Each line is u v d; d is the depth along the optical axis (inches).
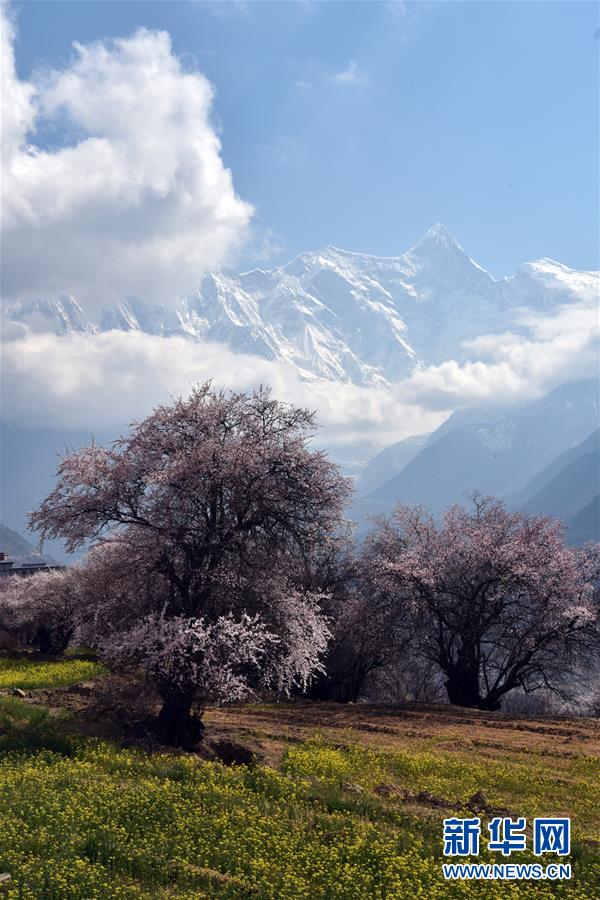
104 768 826.8
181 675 990.4
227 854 556.7
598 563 1785.2
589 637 1697.8
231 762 959.6
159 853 550.0
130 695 1131.9
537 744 1141.1
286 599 1099.9
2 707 1114.1
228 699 1003.9
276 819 643.5
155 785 714.8
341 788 795.4
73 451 1118.4
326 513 1123.3
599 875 568.1
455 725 1301.7
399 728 1247.5
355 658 1898.4
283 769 890.1
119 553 1112.2
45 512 1100.5
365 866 550.9
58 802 641.0
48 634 2394.2
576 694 1899.6
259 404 1167.0
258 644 1030.4
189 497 1086.4
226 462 1068.5
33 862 518.6
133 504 1112.8
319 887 509.4
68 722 1055.6
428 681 2169.0
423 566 1724.9
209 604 1097.4
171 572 1082.1
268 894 493.7
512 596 1707.7
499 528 1793.8
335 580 1875.0
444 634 1822.1
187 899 477.1
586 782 893.2
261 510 1098.1
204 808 658.8
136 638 997.8
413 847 595.5
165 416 1135.6
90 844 551.5
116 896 477.1
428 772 920.3
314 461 1111.6
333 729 1234.0
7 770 781.9
